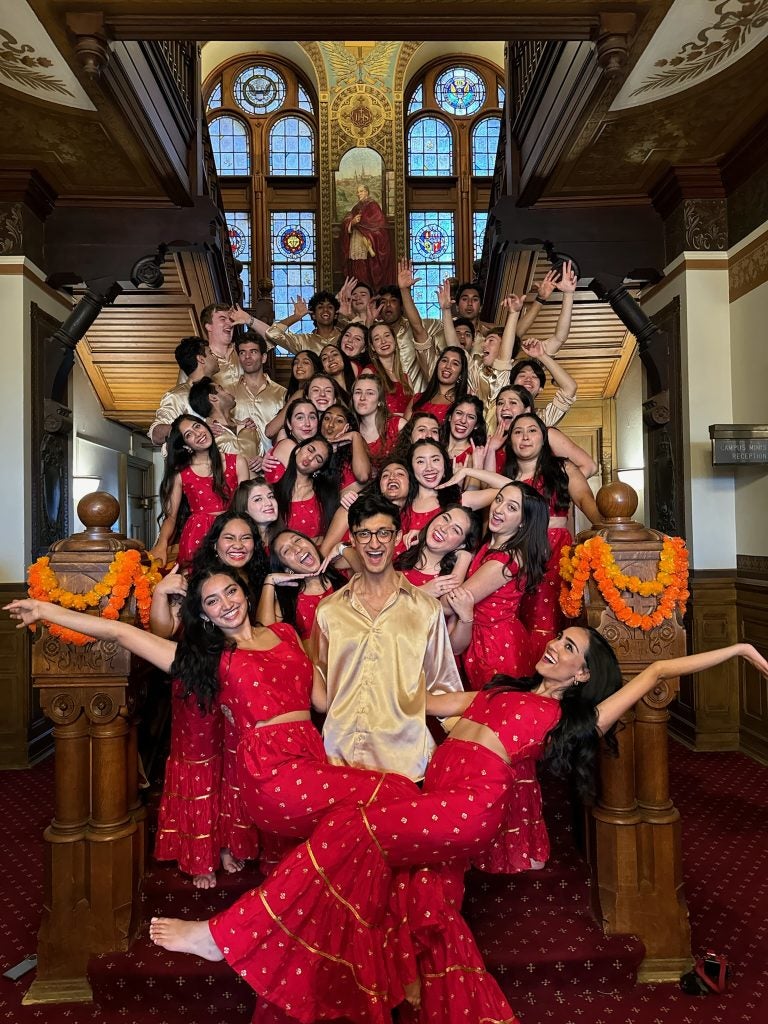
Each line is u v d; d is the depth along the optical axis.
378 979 2.32
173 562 4.18
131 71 5.09
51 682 2.90
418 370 5.99
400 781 2.49
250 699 2.58
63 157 5.86
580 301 7.90
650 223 6.57
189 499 3.78
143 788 3.60
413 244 13.74
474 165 13.88
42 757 6.13
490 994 2.41
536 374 4.23
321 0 4.25
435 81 14.00
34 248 6.36
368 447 4.25
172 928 2.37
